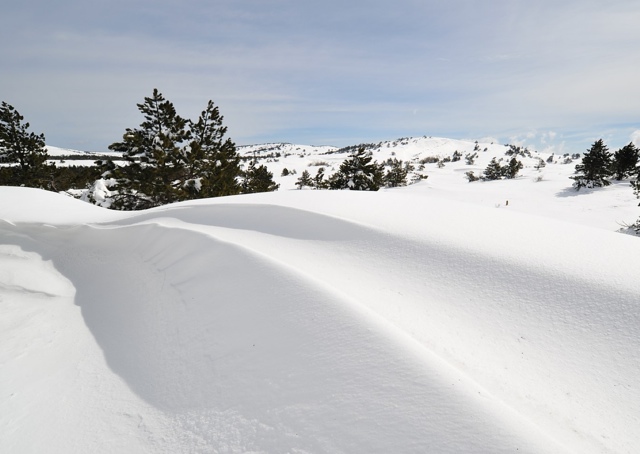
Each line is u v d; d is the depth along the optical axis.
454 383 2.34
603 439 2.11
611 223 21.39
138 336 4.25
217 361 3.27
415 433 2.08
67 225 8.84
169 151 16.80
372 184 27.02
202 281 4.73
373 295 3.84
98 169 17.75
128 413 3.00
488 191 38.28
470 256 4.41
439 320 3.36
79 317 5.08
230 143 21.44
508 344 3.02
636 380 2.58
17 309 5.32
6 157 21.27
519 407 2.34
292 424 2.39
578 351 2.89
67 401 3.24
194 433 2.62
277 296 3.75
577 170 35.91
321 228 5.86
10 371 3.75
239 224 6.71
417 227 5.48
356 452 2.08
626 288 3.43
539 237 4.96
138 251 6.89
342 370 2.65
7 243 8.28
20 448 2.76
